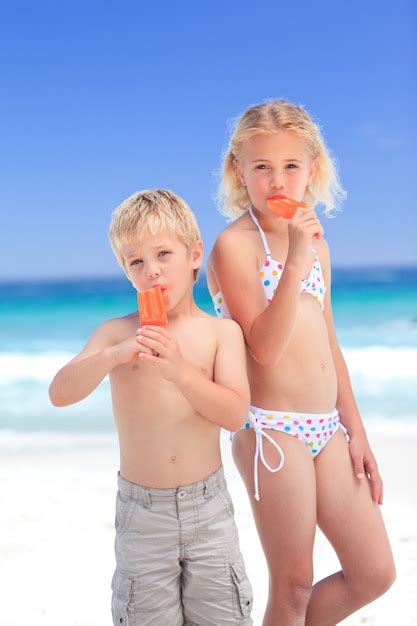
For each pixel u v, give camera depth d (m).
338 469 3.02
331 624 3.08
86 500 6.09
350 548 3.02
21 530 5.41
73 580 4.54
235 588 2.73
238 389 2.72
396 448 7.61
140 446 2.73
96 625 3.95
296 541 2.88
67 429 9.11
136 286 2.76
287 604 2.88
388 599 4.10
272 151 2.93
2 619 4.03
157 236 2.67
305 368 2.98
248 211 3.13
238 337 2.83
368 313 21.06
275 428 2.94
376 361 13.77
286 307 2.76
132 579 2.70
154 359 2.52
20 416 10.00
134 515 2.71
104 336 2.81
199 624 2.76
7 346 19.12
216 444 2.79
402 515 5.46
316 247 3.28
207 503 2.72
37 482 6.68
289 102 3.09
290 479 2.89
